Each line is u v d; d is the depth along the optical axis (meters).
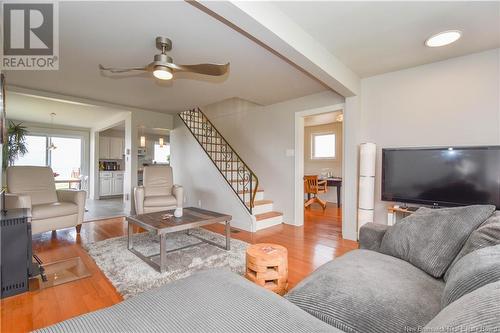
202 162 5.07
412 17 2.02
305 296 1.21
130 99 4.50
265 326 0.84
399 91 3.14
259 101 4.55
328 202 6.89
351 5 1.88
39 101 4.57
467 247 1.33
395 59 2.82
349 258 1.59
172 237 3.47
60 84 3.66
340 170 6.75
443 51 2.62
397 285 1.24
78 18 2.02
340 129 6.73
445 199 2.64
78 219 3.58
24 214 2.12
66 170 7.45
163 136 9.10
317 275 1.38
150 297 1.04
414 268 1.47
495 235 1.25
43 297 1.94
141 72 3.09
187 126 5.52
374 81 3.34
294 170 4.37
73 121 6.68
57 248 3.03
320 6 1.88
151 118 5.50
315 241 3.43
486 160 2.43
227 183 4.48
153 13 1.95
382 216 3.27
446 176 2.64
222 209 4.54
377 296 1.14
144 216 2.96
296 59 2.28
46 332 0.81
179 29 2.18
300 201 4.38
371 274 1.34
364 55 2.71
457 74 2.75
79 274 2.33
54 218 3.29
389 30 2.21
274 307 0.96
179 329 0.83
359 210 3.25
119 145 8.34
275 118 4.69
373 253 1.69
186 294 1.05
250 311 0.92
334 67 2.73
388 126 3.22
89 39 2.36
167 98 4.43
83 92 4.07
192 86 3.71
